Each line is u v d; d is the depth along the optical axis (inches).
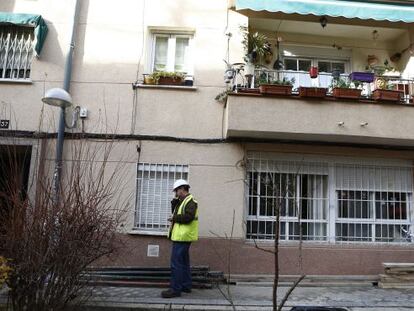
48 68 358.0
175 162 349.1
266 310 256.2
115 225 256.8
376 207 363.3
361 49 410.9
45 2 366.6
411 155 366.3
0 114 350.3
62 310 213.8
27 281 203.2
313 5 344.5
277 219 133.9
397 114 337.4
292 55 409.1
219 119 354.9
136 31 366.6
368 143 357.4
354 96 333.7
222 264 336.2
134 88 356.5
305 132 329.1
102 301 257.1
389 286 325.4
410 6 358.0
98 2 368.8
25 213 210.5
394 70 394.3
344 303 272.7
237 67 355.9
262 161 356.8
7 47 367.2
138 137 350.3
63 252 208.7
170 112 354.9
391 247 351.9
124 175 345.4
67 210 215.6
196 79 359.9
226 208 343.9
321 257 342.3
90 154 343.3
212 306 259.9
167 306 256.4
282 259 338.6
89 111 353.4
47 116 350.9
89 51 361.7
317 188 360.8
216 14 369.7
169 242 336.8
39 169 306.2
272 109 328.8
